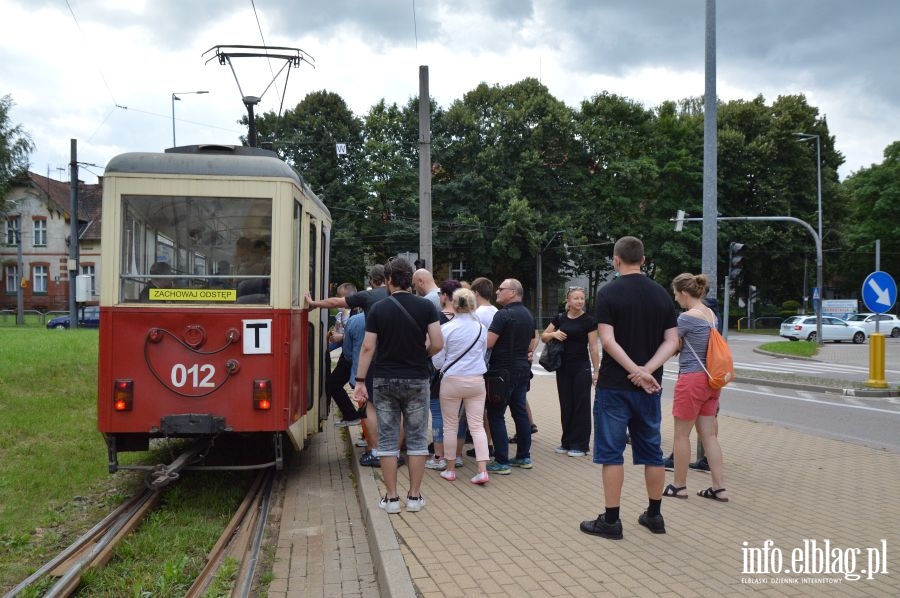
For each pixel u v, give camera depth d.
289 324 6.89
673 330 5.18
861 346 34.72
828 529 5.46
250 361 6.78
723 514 5.88
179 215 6.81
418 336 5.97
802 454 8.40
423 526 5.57
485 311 8.12
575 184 44.56
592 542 5.15
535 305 48.12
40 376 12.01
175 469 6.51
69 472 7.96
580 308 8.46
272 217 6.90
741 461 8.01
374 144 41.41
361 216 41.78
